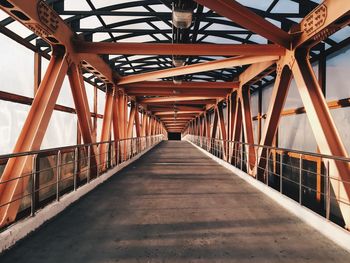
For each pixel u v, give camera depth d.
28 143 5.84
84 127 8.27
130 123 20.06
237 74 13.85
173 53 8.08
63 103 10.26
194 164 13.54
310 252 3.62
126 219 4.92
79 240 3.96
